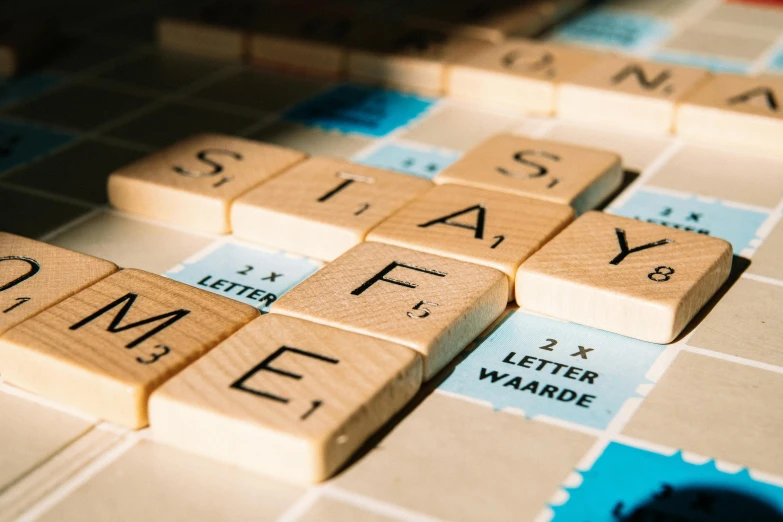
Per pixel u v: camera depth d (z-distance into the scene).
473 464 0.20
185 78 0.30
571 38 0.33
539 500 0.19
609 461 0.20
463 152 0.27
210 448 0.20
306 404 0.20
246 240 0.24
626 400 0.21
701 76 0.29
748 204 0.25
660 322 0.22
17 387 0.21
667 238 0.23
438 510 0.19
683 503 0.19
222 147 0.26
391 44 0.31
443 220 0.23
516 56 0.30
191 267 0.24
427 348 0.21
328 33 0.31
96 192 0.26
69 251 0.23
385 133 0.28
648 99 0.28
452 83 0.29
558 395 0.21
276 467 0.20
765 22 0.34
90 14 0.34
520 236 0.23
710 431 0.20
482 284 0.22
